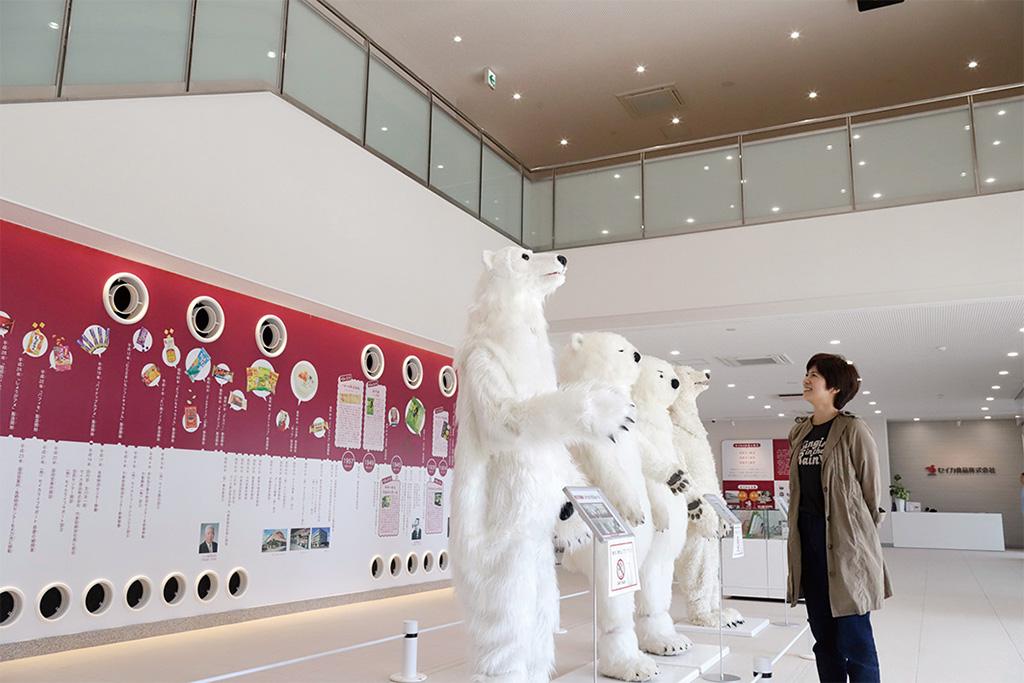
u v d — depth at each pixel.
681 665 3.91
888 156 7.57
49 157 4.07
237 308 5.73
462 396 2.95
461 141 8.11
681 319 8.16
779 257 7.82
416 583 7.61
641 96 10.81
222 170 5.12
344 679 3.79
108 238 4.45
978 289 6.96
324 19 6.29
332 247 6.08
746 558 7.42
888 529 17.05
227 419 5.58
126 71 4.57
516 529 2.74
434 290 7.34
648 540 3.81
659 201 8.59
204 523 5.34
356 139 6.48
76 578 4.50
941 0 8.64
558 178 9.22
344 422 6.77
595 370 3.96
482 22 9.10
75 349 4.57
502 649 2.68
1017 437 17.98
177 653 4.40
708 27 9.20
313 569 6.30
